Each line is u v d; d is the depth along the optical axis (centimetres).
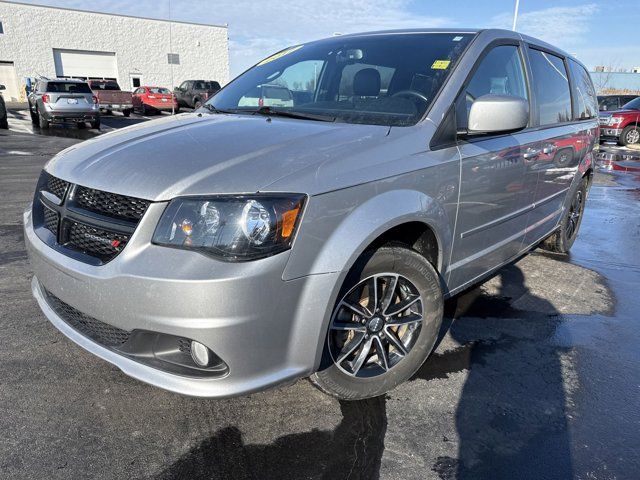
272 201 187
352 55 321
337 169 206
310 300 198
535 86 361
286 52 374
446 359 295
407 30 339
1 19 3172
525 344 316
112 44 3562
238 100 328
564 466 213
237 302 182
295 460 210
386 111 268
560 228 474
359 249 206
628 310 372
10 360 271
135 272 185
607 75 3866
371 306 235
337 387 233
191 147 222
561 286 416
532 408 252
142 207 193
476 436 229
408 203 228
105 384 254
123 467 202
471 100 281
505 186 309
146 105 2586
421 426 235
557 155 388
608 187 908
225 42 4016
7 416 227
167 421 230
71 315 229
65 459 204
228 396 192
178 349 199
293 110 291
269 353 196
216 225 183
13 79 3303
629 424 242
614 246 541
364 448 218
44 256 220
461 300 380
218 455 211
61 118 1577
